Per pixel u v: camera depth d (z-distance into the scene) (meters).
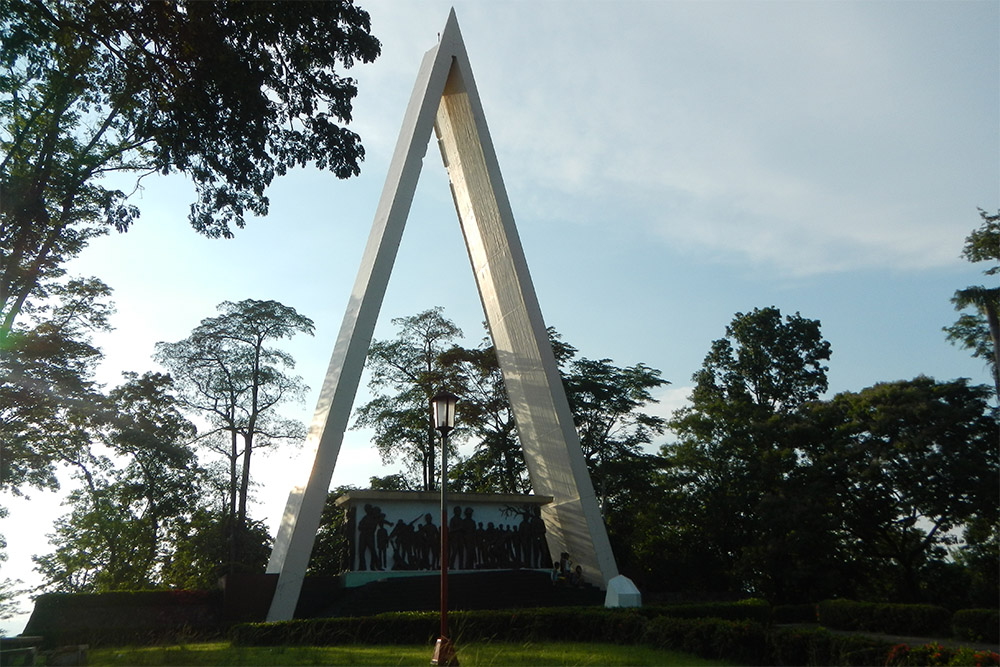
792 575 31.23
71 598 20.08
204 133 14.88
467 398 35.66
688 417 37.53
